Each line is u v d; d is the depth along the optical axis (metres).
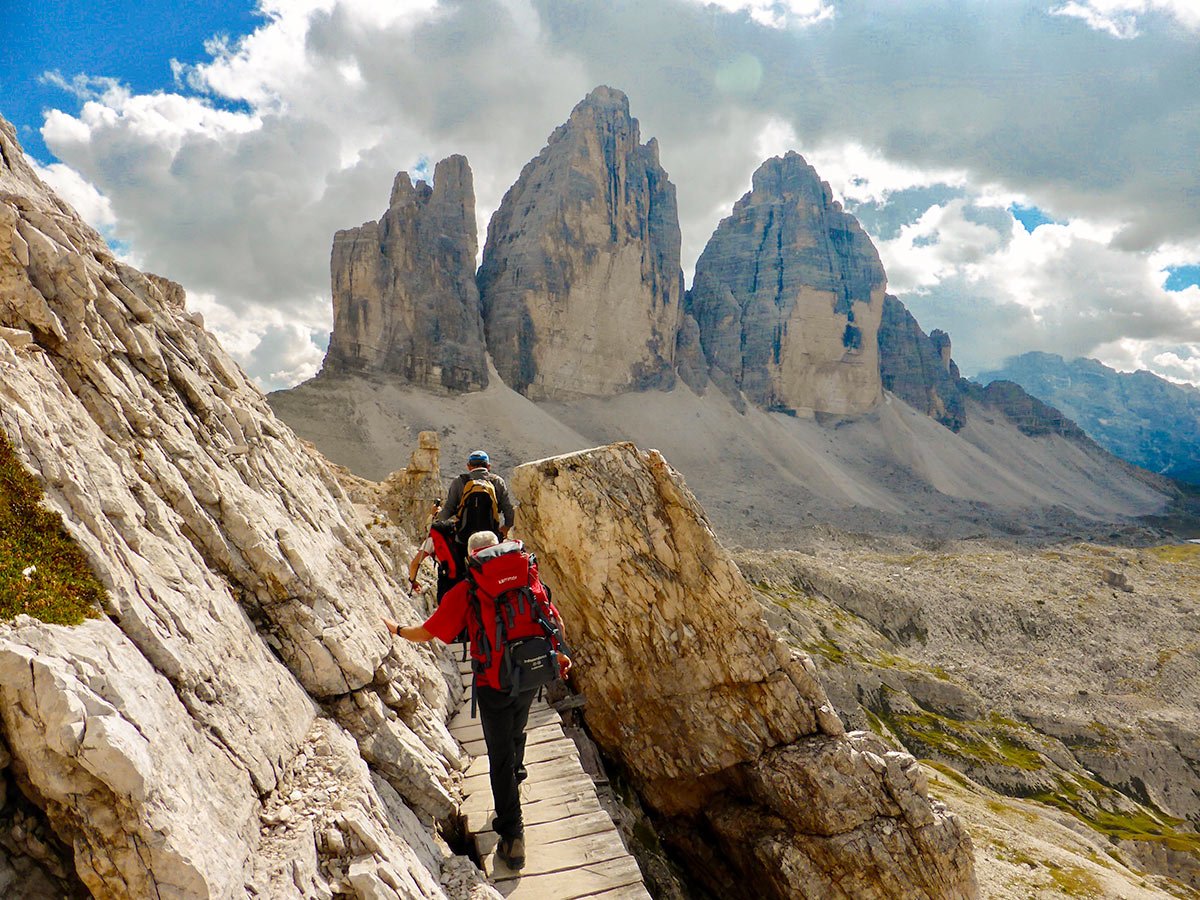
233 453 8.69
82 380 6.60
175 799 4.02
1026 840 53.50
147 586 5.31
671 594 13.09
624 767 13.77
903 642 127.12
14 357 5.69
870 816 12.55
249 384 11.62
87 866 3.67
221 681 5.46
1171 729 99.94
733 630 13.16
